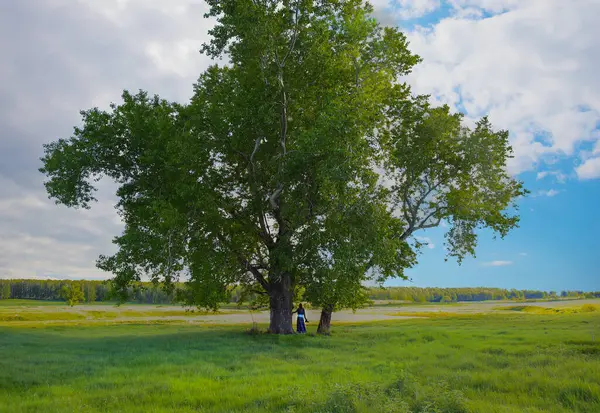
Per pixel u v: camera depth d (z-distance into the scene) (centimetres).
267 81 2712
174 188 2750
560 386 1011
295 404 907
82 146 2822
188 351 2012
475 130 3141
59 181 2789
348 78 2894
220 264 2730
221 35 2788
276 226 3073
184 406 926
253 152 2791
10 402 991
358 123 2553
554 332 2603
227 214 2931
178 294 2911
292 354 1892
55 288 19950
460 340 2292
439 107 3247
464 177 3177
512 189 3169
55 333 3369
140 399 1004
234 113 2678
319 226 2627
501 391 1038
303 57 2791
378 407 809
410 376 1155
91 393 1091
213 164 2908
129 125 2831
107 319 7231
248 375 1324
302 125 2984
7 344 2344
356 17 2802
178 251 2606
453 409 841
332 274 2580
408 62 3089
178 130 2778
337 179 2414
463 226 3195
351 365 1508
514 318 4859
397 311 10350
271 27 2566
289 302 3070
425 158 3150
